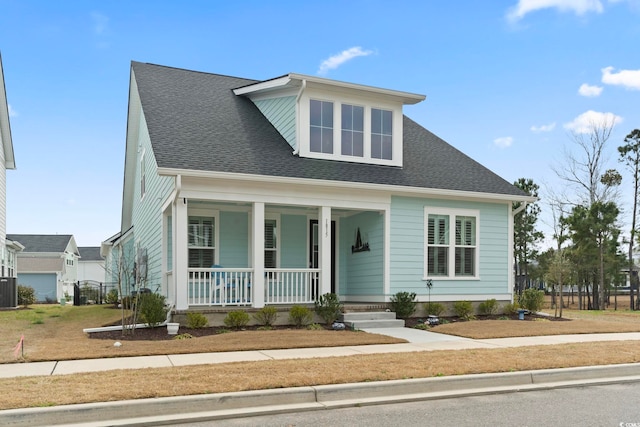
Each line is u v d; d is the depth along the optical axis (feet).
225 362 27.14
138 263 61.67
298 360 27.37
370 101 52.31
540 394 23.41
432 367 25.77
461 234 52.80
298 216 53.26
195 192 41.42
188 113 51.03
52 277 130.21
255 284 43.27
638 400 22.26
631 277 86.99
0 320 49.62
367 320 44.39
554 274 57.26
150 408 19.16
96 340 35.47
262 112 56.24
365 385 22.31
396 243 49.47
